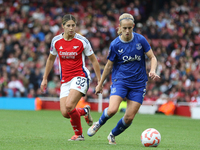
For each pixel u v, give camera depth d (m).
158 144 18.70
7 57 65.69
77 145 18.20
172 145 20.02
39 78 60.50
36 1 81.50
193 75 64.25
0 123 31.25
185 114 52.06
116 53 18.97
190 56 67.94
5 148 16.62
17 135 22.91
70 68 20.45
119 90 18.91
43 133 24.72
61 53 20.41
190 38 74.88
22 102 56.12
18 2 80.31
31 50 66.50
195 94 56.59
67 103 19.94
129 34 18.09
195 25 78.25
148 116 47.38
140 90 18.97
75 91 20.11
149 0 85.88
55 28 74.25
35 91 60.00
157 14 82.12
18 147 17.05
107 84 60.19
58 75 61.97
